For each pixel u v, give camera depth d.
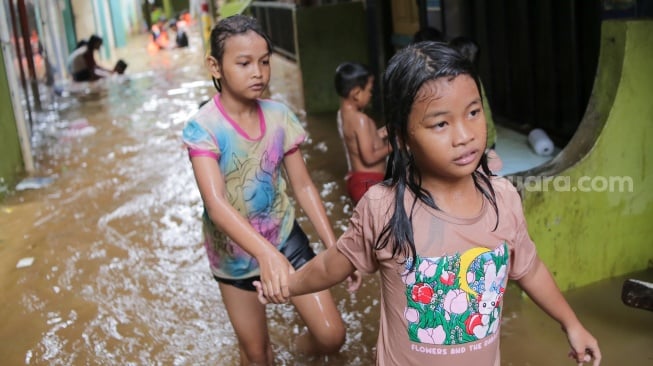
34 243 5.60
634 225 4.27
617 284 4.25
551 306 2.46
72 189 6.89
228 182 3.23
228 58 3.08
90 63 13.73
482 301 2.30
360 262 2.38
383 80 2.18
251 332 3.48
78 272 5.04
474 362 2.36
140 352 3.99
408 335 2.35
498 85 6.84
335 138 7.88
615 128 4.07
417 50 2.09
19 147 7.42
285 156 3.39
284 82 11.68
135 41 21.06
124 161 7.75
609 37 4.05
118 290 4.75
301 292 2.63
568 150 4.23
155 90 12.24
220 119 3.15
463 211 2.24
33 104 11.07
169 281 4.82
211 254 3.41
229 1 15.63
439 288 2.27
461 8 6.93
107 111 10.60
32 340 4.19
